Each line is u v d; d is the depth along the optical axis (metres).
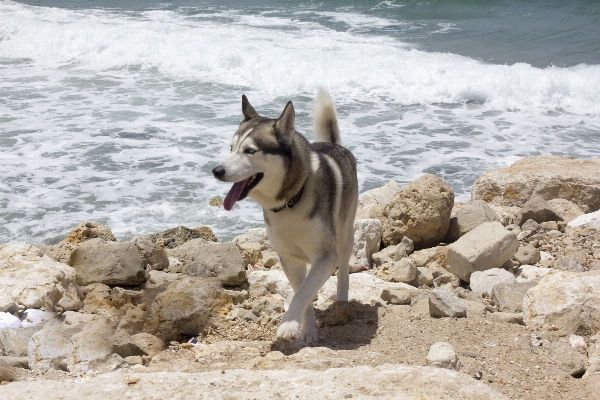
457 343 4.86
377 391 3.66
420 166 11.30
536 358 4.55
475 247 6.67
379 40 19.95
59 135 12.57
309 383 3.78
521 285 6.13
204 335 5.48
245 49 18.09
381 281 6.44
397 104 15.10
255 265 7.34
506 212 8.49
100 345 4.68
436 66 16.61
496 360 4.52
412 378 3.81
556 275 5.42
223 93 15.77
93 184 10.45
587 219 8.00
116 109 14.30
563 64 17.44
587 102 14.74
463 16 23.09
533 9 23.59
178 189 10.31
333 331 5.32
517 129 13.36
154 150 11.87
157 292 6.15
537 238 7.73
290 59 17.23
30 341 4.84
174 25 21.33
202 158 11.50
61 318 5.45
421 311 5.66
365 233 7.41
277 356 4.50
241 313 5.77
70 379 4.36
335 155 5.44
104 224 9.19
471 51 18.81
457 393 3.61
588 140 12.64
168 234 7.85
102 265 6.23
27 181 10.53
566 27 21.22
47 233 8.90
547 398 3.95
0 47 19.86
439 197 7.56
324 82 16.19
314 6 24.95
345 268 5.80
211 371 4.04
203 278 5.99
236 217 9.47
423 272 6.82
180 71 17.62
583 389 4.07
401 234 7.61
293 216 4.78
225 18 22.81
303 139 4.95
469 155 11.81
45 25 20.84
